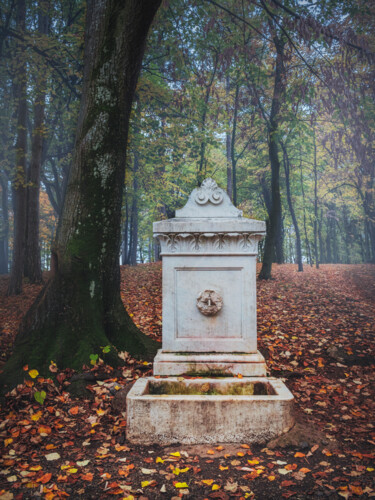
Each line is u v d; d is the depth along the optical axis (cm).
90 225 525
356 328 787
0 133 1532
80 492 250
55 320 497
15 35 1102
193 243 395
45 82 1191
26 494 247
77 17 1349
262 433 316
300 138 1472
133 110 1080
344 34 894
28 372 437
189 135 1355
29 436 331
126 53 542
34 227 1332
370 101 1241
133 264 1891
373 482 259
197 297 390
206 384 361
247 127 1611
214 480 262
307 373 530
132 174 1438
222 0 1093
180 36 1084
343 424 368
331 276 1502
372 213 2180
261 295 1132
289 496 242
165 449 309
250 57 1118
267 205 2120
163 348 393
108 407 390
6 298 1101
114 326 534
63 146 1664
